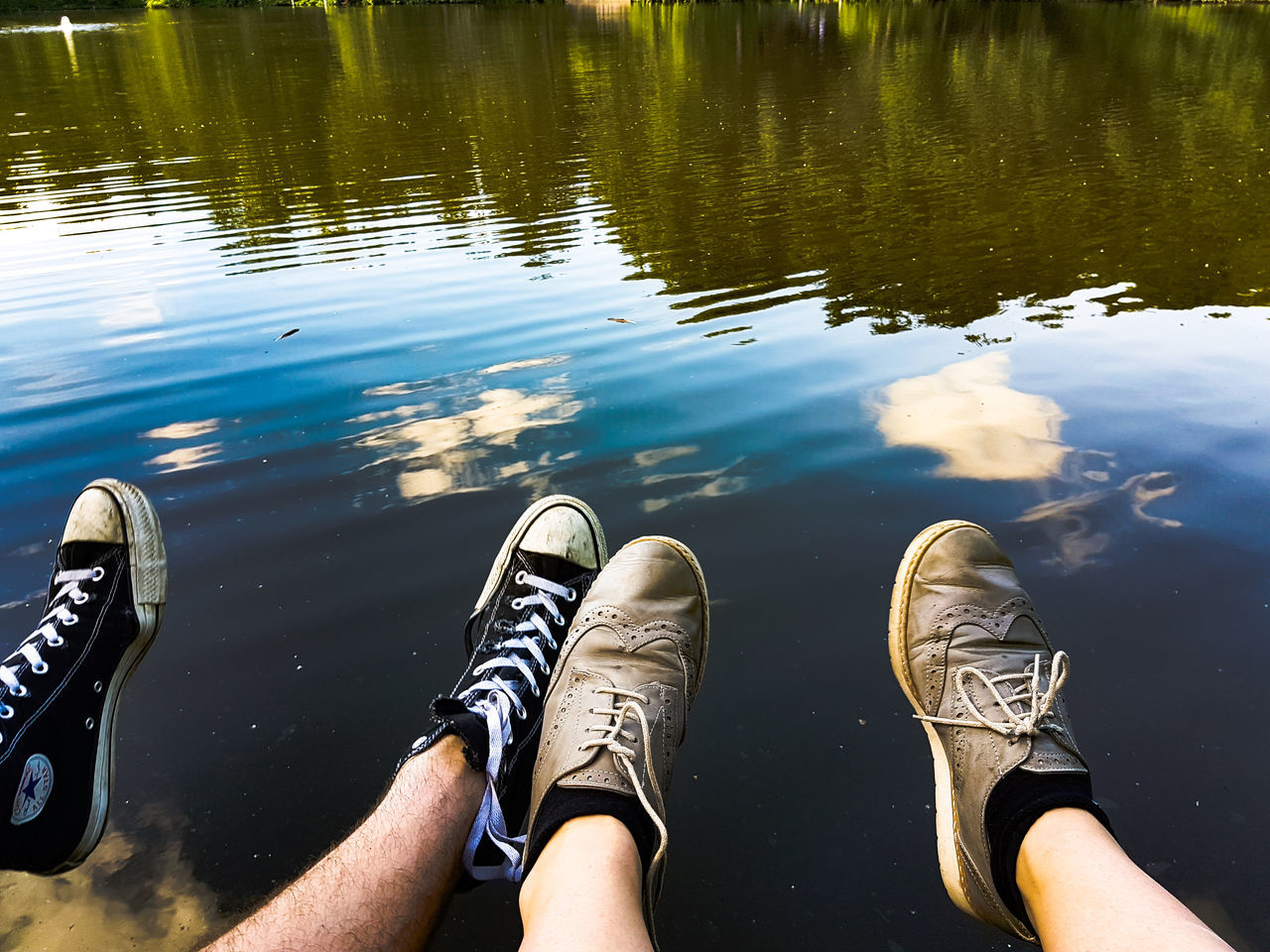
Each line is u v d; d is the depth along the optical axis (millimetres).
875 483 837
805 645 667
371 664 654
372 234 1763
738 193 2053
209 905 504
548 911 408
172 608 705
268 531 789
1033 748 500
